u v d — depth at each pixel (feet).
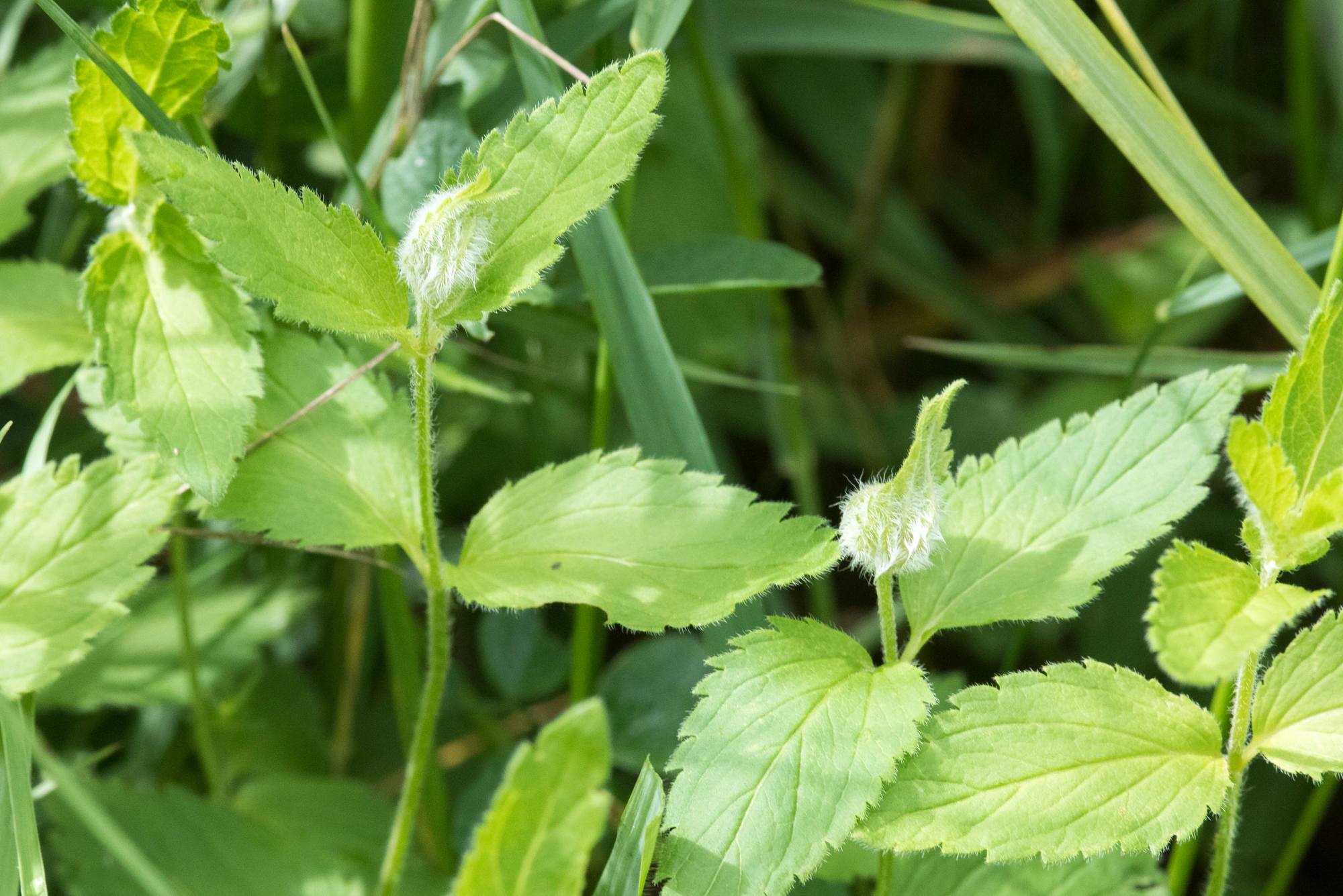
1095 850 0.98
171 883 1.10
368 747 1.25
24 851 1.01
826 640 1.01
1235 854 1.24
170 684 1.18
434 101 1.15
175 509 1.07
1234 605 0.96
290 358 1.07
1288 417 0.99
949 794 0.99
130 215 1.05
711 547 1.03
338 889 1.12
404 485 1.05
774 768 0.99
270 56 1.19
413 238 1.00
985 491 1.04
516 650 1.24
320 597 1.27
